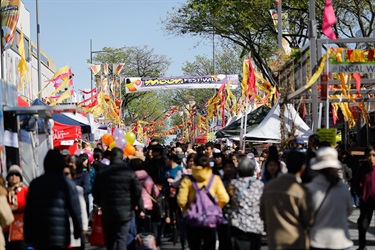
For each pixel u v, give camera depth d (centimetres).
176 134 12938
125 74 9294
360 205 1472
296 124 2303
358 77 2089
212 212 1192
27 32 5478
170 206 1639
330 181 987
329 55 1822
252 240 1158
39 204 1066
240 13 4088
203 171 1206
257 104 3794
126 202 1241
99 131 3741
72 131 2541
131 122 10319
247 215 1151
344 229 991
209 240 1211
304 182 1241
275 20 3559
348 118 2898
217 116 4994
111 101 4544
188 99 9262
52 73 7181
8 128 1525
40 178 1084
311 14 1862
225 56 8519
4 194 1123
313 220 914
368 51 1820
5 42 2214
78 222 1088
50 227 1060
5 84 1473
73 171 1391
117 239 1252
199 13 4369
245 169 1167
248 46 4481
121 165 1260
